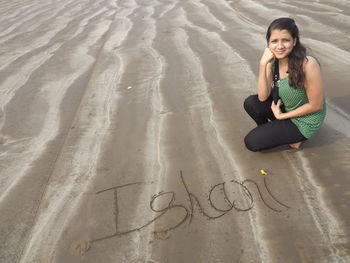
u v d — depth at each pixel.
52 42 5.72
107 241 2.06
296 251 1.89
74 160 2.76
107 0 8.54
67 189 2.47
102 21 6.70
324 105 2.39
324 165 2.44
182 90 3.71
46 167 2.71
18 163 2.78
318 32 4.98
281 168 2.47
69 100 3.72
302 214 2.10
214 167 2.55
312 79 2.16
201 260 1.90
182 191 2.37
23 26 6.91
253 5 6.71
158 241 2.04
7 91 4.07
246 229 2.05
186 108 3.36
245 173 2.47
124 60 4.65
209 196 2.31
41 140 3.07
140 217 2.20
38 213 2.29
